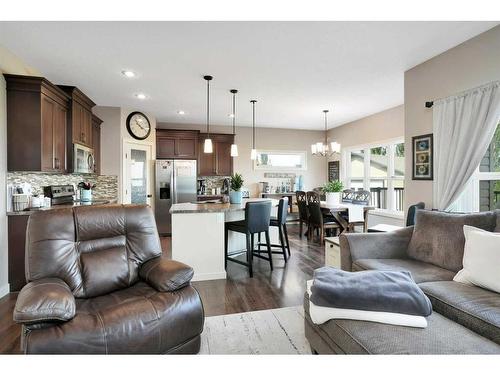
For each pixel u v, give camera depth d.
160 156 5.94
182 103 4.86
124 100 4.67
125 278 1.94
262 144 7.12
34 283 1.58
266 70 3.43
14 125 2.88
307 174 7.44
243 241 4.29
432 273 1.99
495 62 2.51
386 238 2.45
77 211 1.99
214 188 6.75
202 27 2.43
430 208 3.17
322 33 2.56
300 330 2.08
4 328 2.11
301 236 5.43
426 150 3.22
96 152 4.82
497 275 1.63
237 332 2.06
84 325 1.35
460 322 1.50
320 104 4.97
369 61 3.19
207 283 3.08
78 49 2.84
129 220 2.15
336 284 1.52
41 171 3.02
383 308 1.37
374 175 5.84
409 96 3.43
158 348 1.48
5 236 2.80
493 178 2.76
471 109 2.68
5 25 2.38
